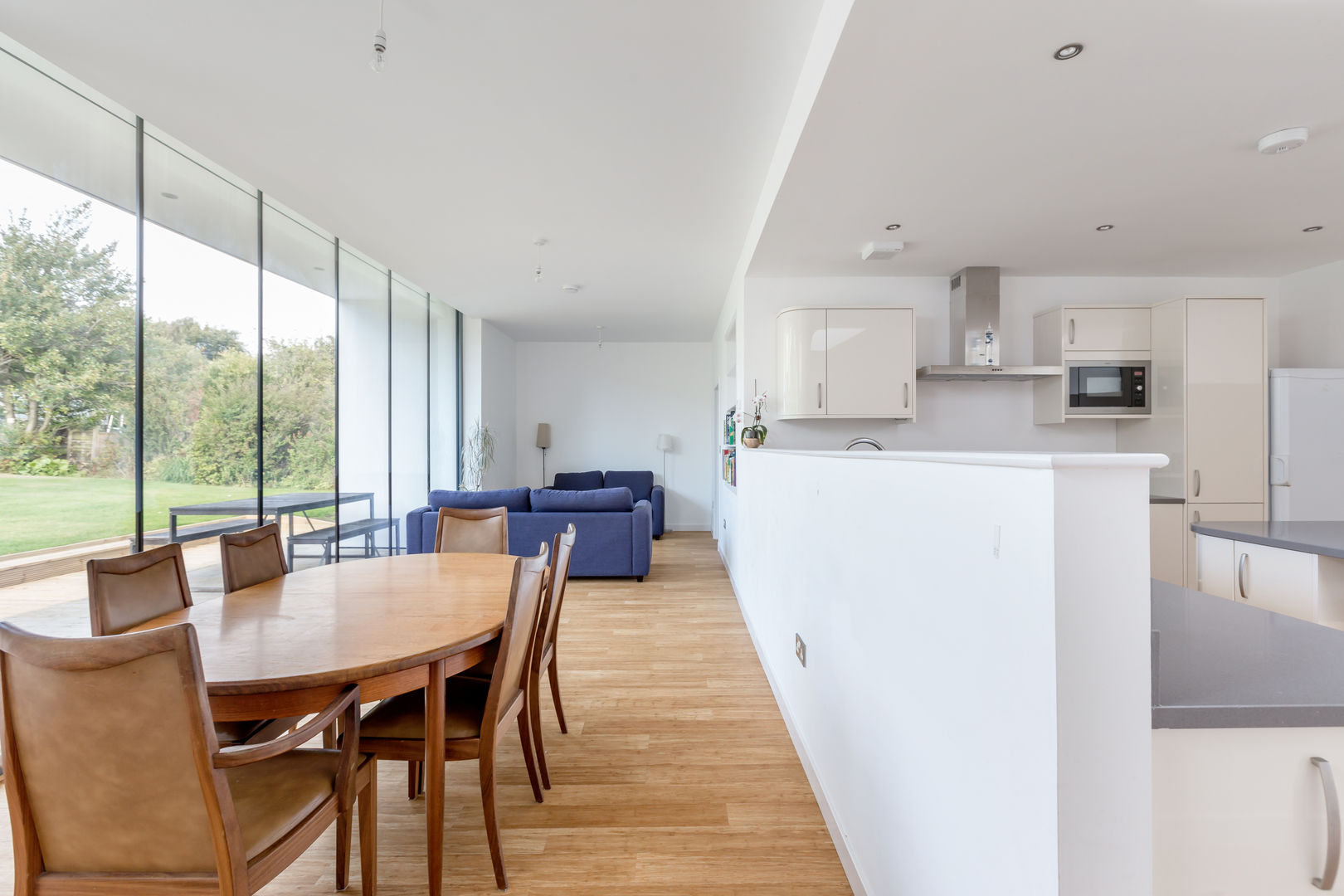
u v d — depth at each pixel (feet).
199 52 6.80
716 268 15.66
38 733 3.54
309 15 6.18
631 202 11.15
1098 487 2.42
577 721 8.59
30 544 7.23
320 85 7.44
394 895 5.28
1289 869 2.72
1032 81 6.28
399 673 4.91
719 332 22.41
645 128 8.49
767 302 14.20
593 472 26.27
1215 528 7.80
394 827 6.27
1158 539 12.23
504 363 25.40
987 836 2.99
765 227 10.73
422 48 6.74
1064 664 2.39
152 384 9.04
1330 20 5.29
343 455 14.48
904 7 5.14
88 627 7.94
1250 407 12.11
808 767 7.13
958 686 3.33
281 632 5.39
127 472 8.59
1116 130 7.34
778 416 13.91
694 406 27.43
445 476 20.95
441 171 9.82
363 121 8.28
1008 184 8.93
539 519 16.90
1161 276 13.91
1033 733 2.56
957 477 3.34
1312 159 8.09
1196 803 2.68
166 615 5.93
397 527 17.40
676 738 8.07
